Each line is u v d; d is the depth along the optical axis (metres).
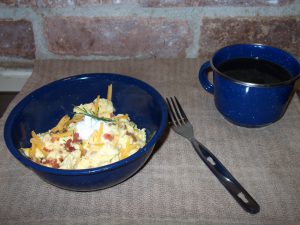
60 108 0.57
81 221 0.44
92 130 0.51
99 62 0.76
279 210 0.45
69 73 0.73
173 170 0.51
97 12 0.72
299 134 0.57
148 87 0.54
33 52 0.78
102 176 0.42
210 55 0.79
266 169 0.51
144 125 0.57
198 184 0.49
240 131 0.58
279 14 0.73
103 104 0.57
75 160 0.48
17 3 0.71
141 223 0.43
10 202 0.46
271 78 0.56
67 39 0.76
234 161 0.52
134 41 0.76
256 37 0.76
